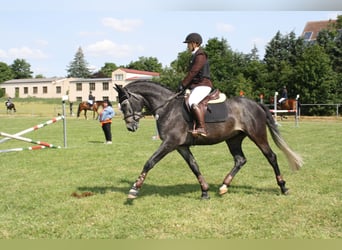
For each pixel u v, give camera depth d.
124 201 6.39
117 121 31.69
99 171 9.25
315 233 4.83
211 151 12.52
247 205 6.07
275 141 6.76
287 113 35.03
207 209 5.88
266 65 44.97
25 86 86.31
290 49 45.50
